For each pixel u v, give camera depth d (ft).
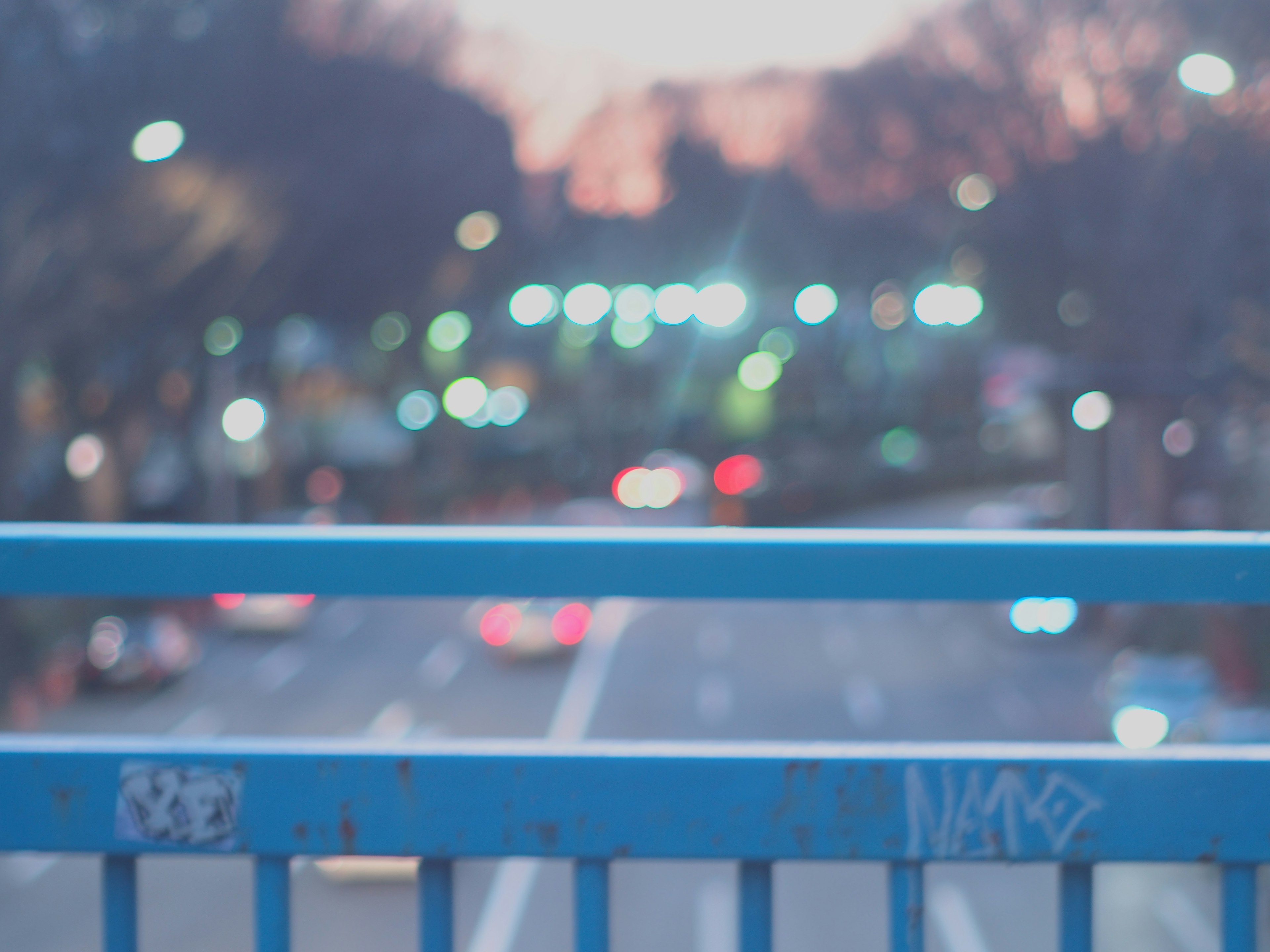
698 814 4.61
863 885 50.75
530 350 263.49
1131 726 76.07
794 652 138.41
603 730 102.78
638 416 263.29
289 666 137.80
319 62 137.80
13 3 97.86
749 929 4.64
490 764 4.63
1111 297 119.75
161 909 45.93
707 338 222.69
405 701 117.80
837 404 253.65
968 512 274.57
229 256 134.41
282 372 196.54
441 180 156.15
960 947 44.14
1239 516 113.39
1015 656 131.13
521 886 49.98
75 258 111.14
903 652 136.67
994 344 164.55
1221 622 89.45
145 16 113.60
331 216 144.87
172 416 162.40
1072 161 120.67
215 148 125.39
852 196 163.53
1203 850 4.54
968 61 131.95
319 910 42.73
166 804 4.62
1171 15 101.45
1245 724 61.93
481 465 280.72
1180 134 100.99
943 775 4.59
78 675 123.13
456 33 157.28
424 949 4.65
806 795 4.61
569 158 186.09
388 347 199.52
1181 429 130.00
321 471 232.53
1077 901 4.64
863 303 173.47
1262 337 103.24
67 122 104.12
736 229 175.73
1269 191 94.02
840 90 151.64
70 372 129.70
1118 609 129.08
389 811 4.63
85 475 151.84
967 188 138.10
